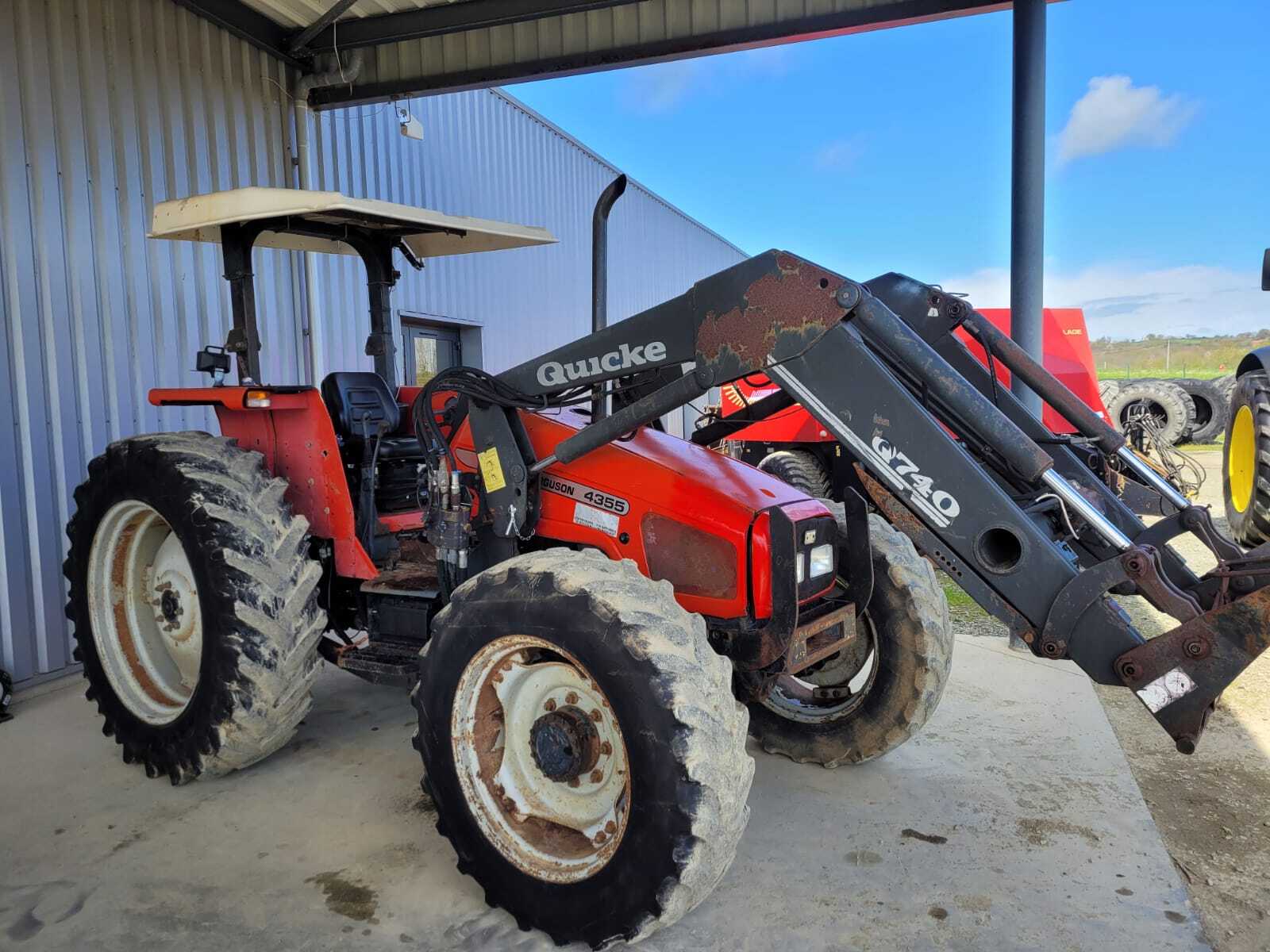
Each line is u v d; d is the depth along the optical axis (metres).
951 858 2.51
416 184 7.74
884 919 2.23
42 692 4.07
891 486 2.12
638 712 1.94
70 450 4.28
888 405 2.09
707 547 2.43
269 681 2.81
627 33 5.55
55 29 4.21
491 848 2.23
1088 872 2.43
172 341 4.89
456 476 2.69
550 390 2.55
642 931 1.98
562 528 2.69
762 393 7.08
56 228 4.22
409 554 3.40
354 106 6.62
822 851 2.55
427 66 5.96
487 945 2.15
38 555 4.13
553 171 10.70
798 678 3.29
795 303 2.14
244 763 2.98
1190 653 1.94
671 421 11.20
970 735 3.38
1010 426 2.02
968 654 4.37
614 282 12.98
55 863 2.51
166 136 4.89
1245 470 5.53
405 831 2.70
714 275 2.26
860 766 3.12
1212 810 2.78
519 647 2.19
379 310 3.71
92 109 4.42
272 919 2.25
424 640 3.02
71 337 4.29
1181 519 2.82
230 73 5.38
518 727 2.32
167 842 2.63
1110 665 2.02
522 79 5.80
